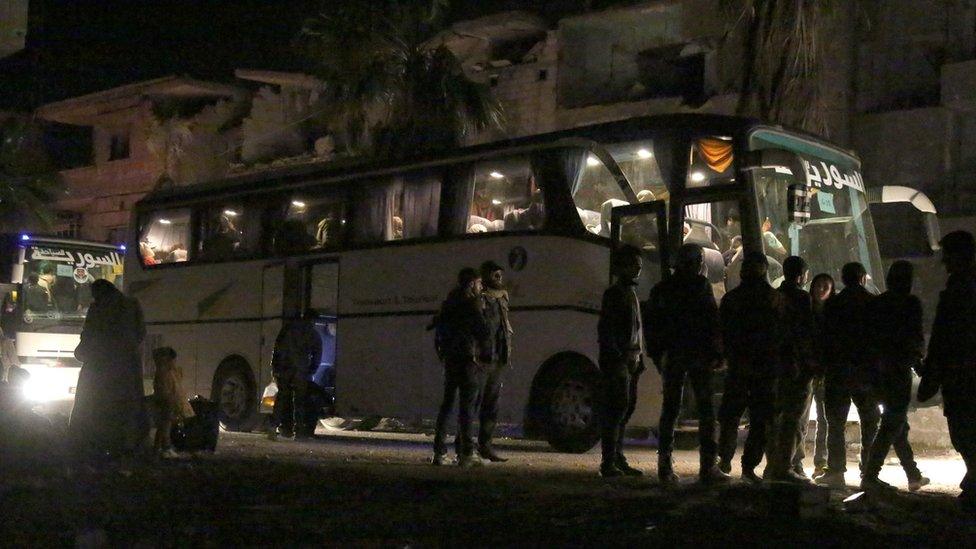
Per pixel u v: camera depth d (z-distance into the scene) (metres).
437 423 12.81
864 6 26.98
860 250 15.77
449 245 16.77
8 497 9.80
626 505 9.12
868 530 8.07
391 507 9.10
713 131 14.45
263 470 11.85
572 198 15.27
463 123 26.95
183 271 21.48
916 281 17.97
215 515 8.77
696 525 8.21
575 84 30.80
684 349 10.45
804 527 8.16
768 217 14.22
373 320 17.81
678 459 14.74
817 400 12.31
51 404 24.30
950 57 25.88
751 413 10.33
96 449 12.32
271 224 19.91
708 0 28.41
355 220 18.36
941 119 25.28
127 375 12.47
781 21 19.41
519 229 15.84
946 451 15.99
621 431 11.51
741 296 10.33
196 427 13.78
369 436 19.72
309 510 8.96
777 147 14.80
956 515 8.96
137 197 42.62
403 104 26.73
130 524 8.41
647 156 14.99
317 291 19.33
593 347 14.82
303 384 17.83
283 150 38.00
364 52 26.75
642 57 29.95
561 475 11.55
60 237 27.14
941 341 8.99
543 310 15.37
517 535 7.83
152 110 41.91
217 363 20.59
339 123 27.42
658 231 14.45
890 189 16.83
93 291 12.52
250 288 20.08
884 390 10.16
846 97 26.50
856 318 10.46
